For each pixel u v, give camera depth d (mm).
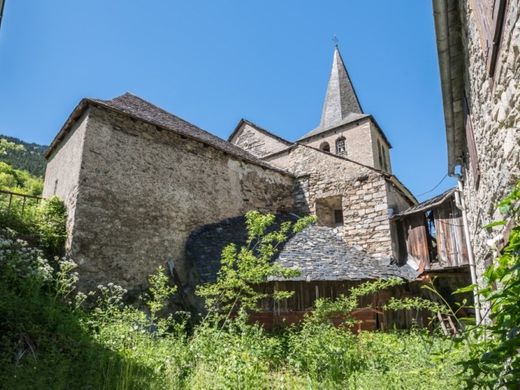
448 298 10438
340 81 26484
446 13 4438
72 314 6004
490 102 3629
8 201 9133
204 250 9477
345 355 5387
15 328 4820
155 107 12422
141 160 9453
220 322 8031
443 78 5355
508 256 1904
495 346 1973
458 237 9781
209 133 13547
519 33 2418
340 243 11641
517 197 2109
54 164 10398
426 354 4859
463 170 7770
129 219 8758
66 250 7715
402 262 11094
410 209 11172
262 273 6535
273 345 5766
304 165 14031
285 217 12781
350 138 22938
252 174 12641
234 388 4164
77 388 4035
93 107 8820
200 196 10664
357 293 7391
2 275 6223
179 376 4848
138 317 6445
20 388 3611
